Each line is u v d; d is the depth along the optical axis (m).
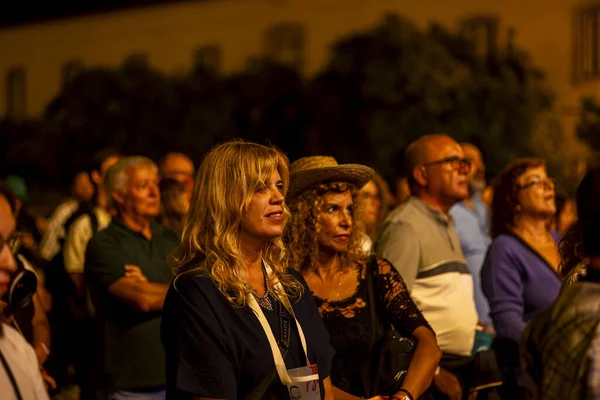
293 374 3.78
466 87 17.72
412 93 17.67
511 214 6.38
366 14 28.16
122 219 6.34
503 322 6.01
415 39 18.58
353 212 5.05
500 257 6.18
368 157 17.89
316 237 4.90
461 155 6.13
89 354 6.78
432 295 5.75
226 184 3.87
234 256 3.83
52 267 7.49
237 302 3.76
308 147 19.38
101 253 6.09
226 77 22.34
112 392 5.95
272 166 3.93
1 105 38.22
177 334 3.71
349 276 4.92
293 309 3.98
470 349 5.85
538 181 6.30
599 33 22.83
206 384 3.60
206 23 32.25
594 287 3.16
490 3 24.66
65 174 23.17
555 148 18.25
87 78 23.47
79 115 23.00
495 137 17.33
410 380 4.59
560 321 3.17
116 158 8.05
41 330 5.37
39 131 23.73
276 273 4.02
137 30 34.19
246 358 3.71
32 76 37.44
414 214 5.95
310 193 4.95
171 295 3.82
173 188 7.45
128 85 22.83
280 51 30.23
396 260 5.71
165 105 22.14
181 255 3.95
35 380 3.12
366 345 4.75
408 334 4.85
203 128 21.41
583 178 3.26
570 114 22.61
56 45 36.69
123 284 5.89
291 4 29.97
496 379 5.71
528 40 23.91
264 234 3.90
